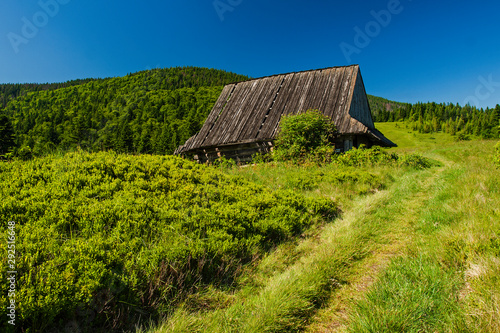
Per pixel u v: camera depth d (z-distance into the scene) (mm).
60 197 4344
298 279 3393
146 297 3113
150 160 6816
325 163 12273
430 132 112062
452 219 4648
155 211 4535
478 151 15562
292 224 5289
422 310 2578
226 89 20969
